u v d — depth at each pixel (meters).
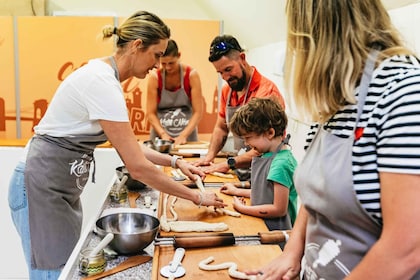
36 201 1.42
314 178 0.74
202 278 0.95
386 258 0.58
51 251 1.45
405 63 0.64
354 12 0.63
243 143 2.08
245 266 1.02
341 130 0.69
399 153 0.57
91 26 3.10
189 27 3.16
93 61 1.37
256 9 2.61
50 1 4.14
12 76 3.14
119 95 1.29
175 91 2.70
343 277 0.72
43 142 1.43
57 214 1.44
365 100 0.64
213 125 3.28
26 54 3.12
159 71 2.63
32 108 3.18
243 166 1.84
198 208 1.44
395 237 0.57
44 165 1.41
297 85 0.70
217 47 1.87
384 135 0.60
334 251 0.74
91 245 1.13
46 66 3.13
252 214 1.38
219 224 1.25
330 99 0.68
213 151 2.16
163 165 1.75
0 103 3.17
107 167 2.54
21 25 3.09
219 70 1.92
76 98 1.32
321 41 0.65
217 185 1.73
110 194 1.55
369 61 0.65
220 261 1.04
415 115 0.57
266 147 1.47
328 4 0.64
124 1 4.25
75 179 1.47
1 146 2.61
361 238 0.69
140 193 1.62
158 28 1.36
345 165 0.66
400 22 1.27
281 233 1.18
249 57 3.67
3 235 2.52
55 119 1.41
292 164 1.42
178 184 1.36
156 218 1.25
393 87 0.61
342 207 0.68
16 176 1.46
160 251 1.09
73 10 4.20
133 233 1.07
